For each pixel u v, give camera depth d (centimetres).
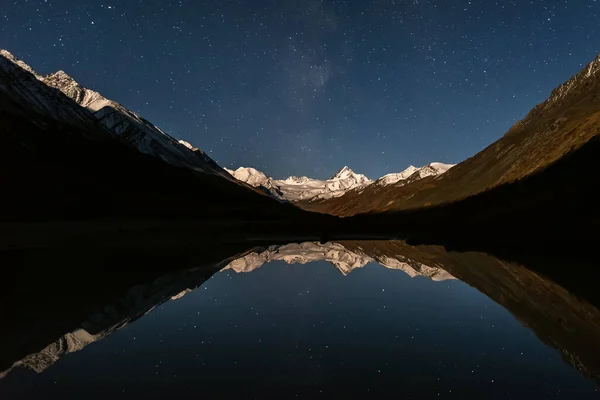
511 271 3131
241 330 1523
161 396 923
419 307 1955
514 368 1134
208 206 14462
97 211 9169
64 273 2702
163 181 15888
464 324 1633
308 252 4931
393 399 916
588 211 5644
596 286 2473
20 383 999
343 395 938
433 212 13225
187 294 2242
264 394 938
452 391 966
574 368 1137
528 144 13100
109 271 2881
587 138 8400
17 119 13712
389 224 12456
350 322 1664
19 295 2028
